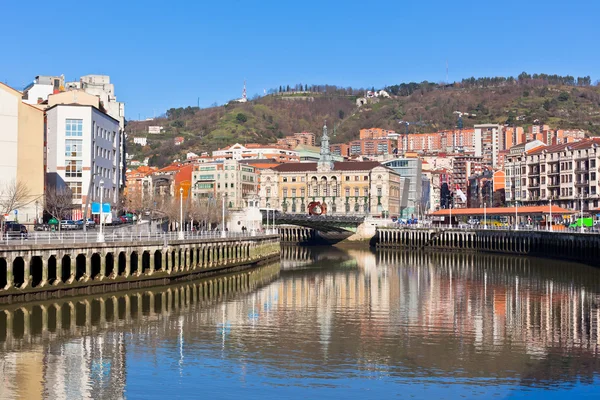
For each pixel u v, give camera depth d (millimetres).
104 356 59125
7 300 77875
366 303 90000
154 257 103562
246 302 90000
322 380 53250
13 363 56438
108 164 159125
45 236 88250
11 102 118375
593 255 140500
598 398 49531
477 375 54750
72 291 85938
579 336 68125
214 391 50531
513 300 92375
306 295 98312
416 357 59812
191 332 69000
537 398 49531
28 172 120562
